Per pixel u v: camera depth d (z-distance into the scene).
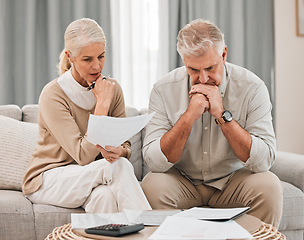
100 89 1.99
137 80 3.69
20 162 2.30
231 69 2.09
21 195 2.09
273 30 3.87
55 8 3.47
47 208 1.89
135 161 2.62
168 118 2.09
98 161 1.86
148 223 1.40
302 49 3.89
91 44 1.95
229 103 2.03
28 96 3.42
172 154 1.92
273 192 1.79
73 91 2.08
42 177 2.00
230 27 3.76
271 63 3.87
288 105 3.88
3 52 3.38
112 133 1.65
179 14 3.70
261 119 2.00
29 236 1.85
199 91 1.89
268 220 1.78
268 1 3.86
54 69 3.46
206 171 2.05
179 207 1.96
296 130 3.89
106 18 3.53
